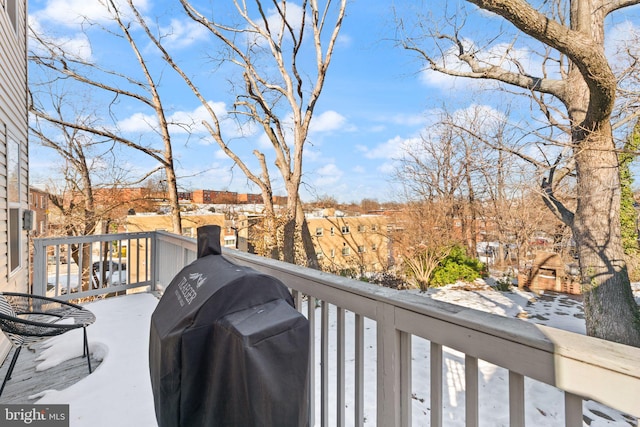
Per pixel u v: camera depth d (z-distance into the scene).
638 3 5.55
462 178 12.32
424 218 12.43
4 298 2.54
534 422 2.96
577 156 5.91
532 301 8.52
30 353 2.91
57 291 4.06
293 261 10.72
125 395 2.11
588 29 5.73
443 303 0.98
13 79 4.49
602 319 5.83
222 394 0.84
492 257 12.96
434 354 0.93
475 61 7.75
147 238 4.79
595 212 5.93
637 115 5.33
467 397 0.85
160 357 0.97
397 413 1.04
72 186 11.99
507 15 4.53
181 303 1.06
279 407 0.81
